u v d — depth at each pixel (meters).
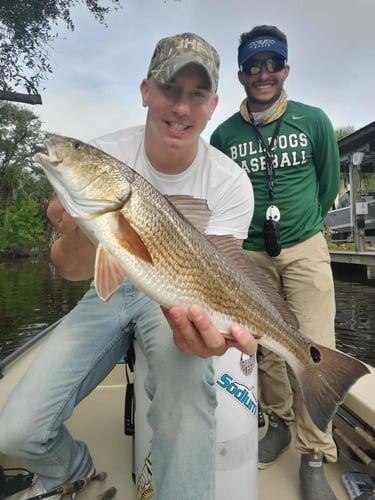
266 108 1.16
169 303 0.64
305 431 0.92
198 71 0.76
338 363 0.73
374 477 0.91
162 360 0.68
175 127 0.80
